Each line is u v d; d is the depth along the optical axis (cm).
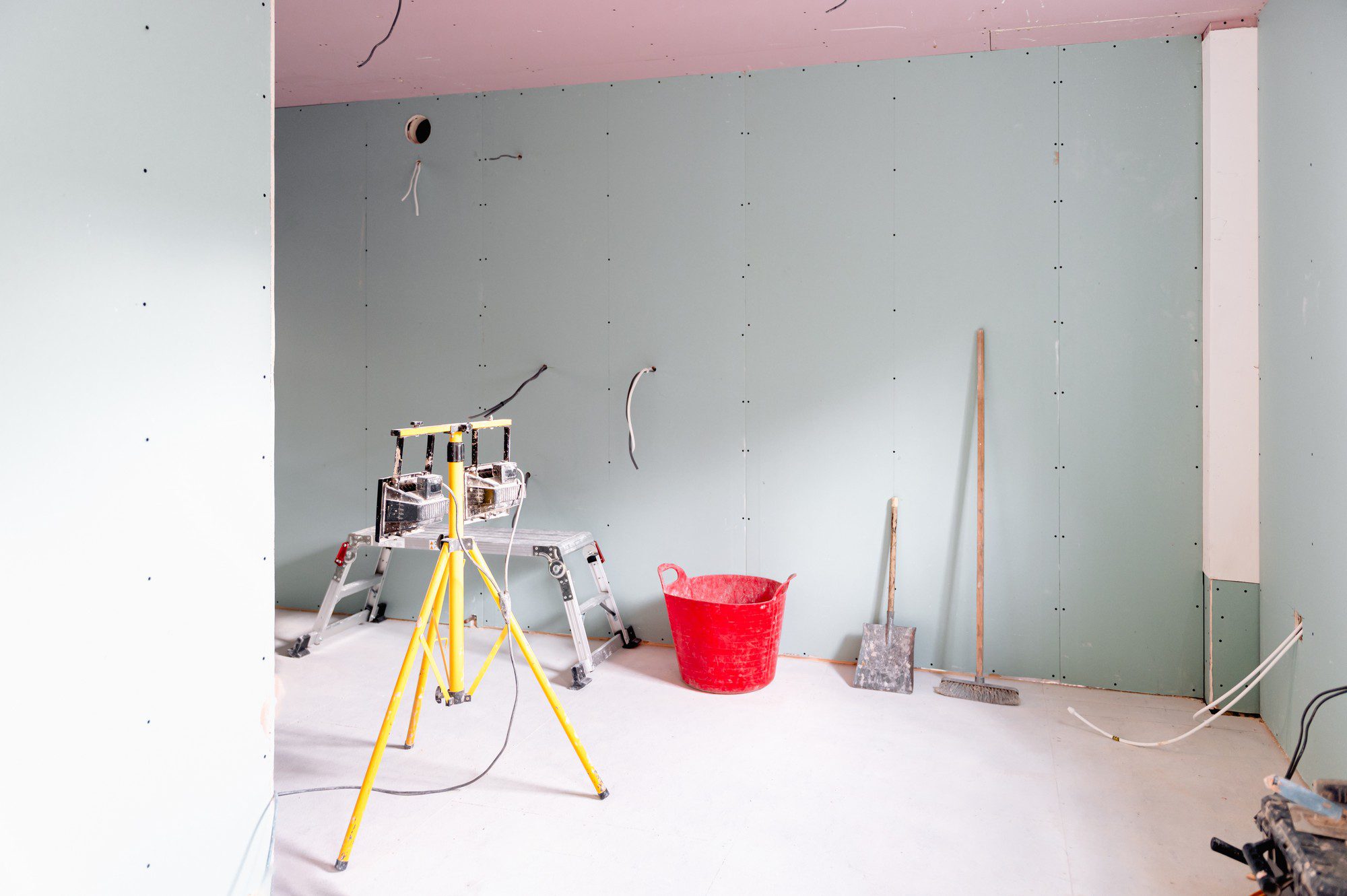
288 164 393
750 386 339
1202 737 260
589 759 219
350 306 389
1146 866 189
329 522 398
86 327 122
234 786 150
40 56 116
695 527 348
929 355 319
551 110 358
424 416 381
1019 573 312
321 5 277
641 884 183
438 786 227
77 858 123
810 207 329
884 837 201
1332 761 211
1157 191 294
